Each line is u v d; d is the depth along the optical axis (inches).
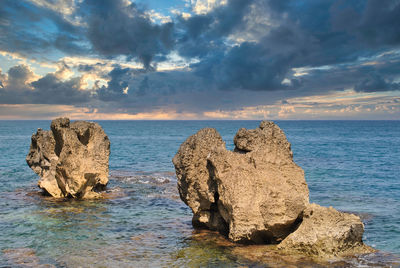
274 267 449.7
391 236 588.7
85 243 548.7
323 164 1653.5
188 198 641.6
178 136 4704.7
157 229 631.2
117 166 1601.9
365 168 1505.9
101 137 1035.9
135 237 582.2
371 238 578.6
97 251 512.7
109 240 565.0
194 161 632.4
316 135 5022.1
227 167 582.6
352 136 4675.2
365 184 1114.1
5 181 1130.7
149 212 757.9
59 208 781.9
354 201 869.8
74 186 877.2
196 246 538.0
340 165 1612.9
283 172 597.3
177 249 523.8
